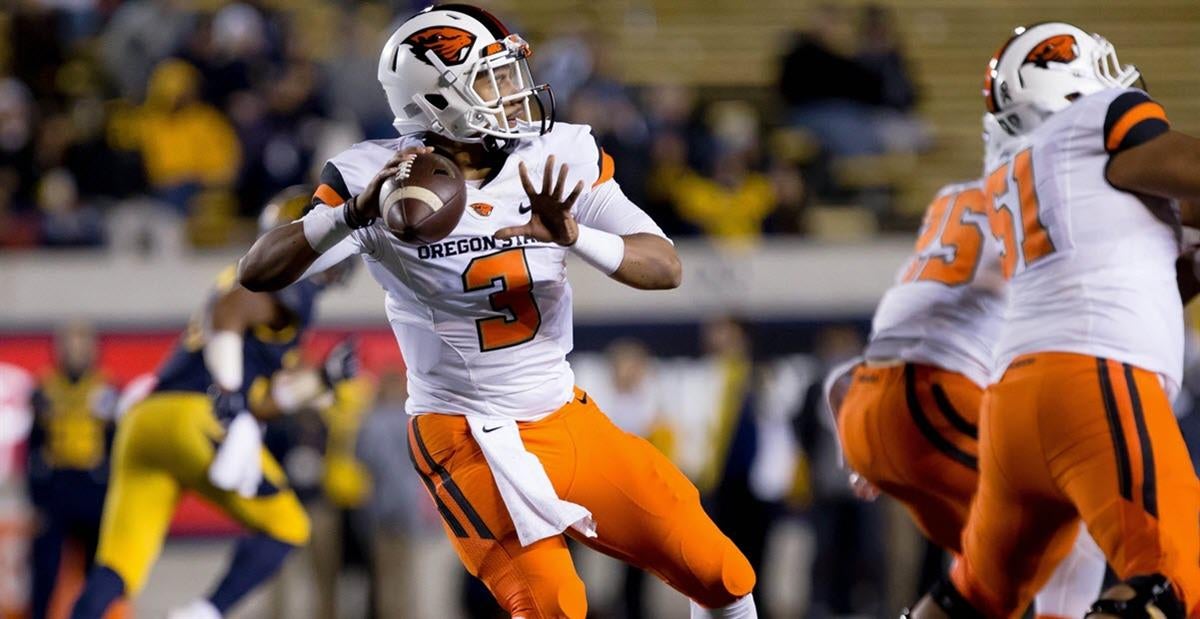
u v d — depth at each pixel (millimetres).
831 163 44656
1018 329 14812
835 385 18031
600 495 14172
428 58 13766
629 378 33719
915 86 49062
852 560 33219
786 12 52906
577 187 12953
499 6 51781
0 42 47531
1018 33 15844
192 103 41719
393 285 14172
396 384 33344
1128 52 52188
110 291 38250
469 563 14602
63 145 40844
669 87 45312
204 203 41344
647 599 34094
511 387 14156
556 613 14070
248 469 21734
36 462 30422
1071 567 16859
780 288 39531
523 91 13969
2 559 35750
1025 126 15547
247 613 36250
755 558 32875
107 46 45531
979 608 15594
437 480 14469
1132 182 14406
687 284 38969
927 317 16656
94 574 21812
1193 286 15891
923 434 16594
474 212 13805
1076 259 14523
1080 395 14102
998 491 14898
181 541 36750
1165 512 13727
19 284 38000
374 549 33188
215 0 49906
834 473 32906
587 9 52188
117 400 30594
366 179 13852
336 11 49719
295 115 42344
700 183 41000
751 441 32594
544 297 14109
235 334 21578
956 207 17047
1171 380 14461
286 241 13391
